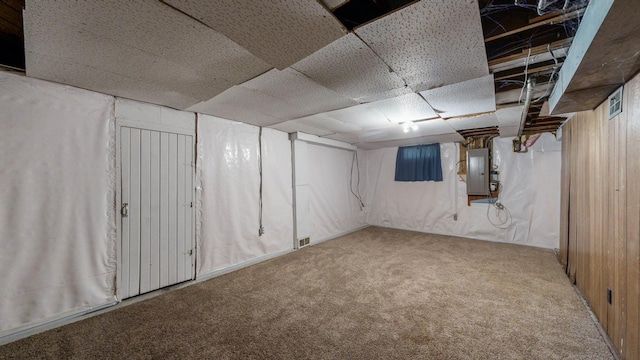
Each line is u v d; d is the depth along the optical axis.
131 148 2.55
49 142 2.08
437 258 3.78
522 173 4.49
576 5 1.22
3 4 1.42
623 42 1.15
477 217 4.93
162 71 1.87
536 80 2.09
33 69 1.83
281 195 4.16
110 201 2.41
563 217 3.52
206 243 3.15
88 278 2.27
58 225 2.12
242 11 1.17
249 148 3.67
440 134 4.41
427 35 1.39
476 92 2.29
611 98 1.84
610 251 1.86
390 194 6.06
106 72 1.89
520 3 1.27
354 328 2.04
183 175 2.95
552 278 2.98
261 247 3.81
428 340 1.88
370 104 2.69
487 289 2.71
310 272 3.26
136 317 2.20
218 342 1.87
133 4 1.14
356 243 4.71
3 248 1.88
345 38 1.42
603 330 1.94
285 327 2.06
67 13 1.20
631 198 1.56
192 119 3.03
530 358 1.68
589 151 2.39
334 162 5.46
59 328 2.03
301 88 2.21
